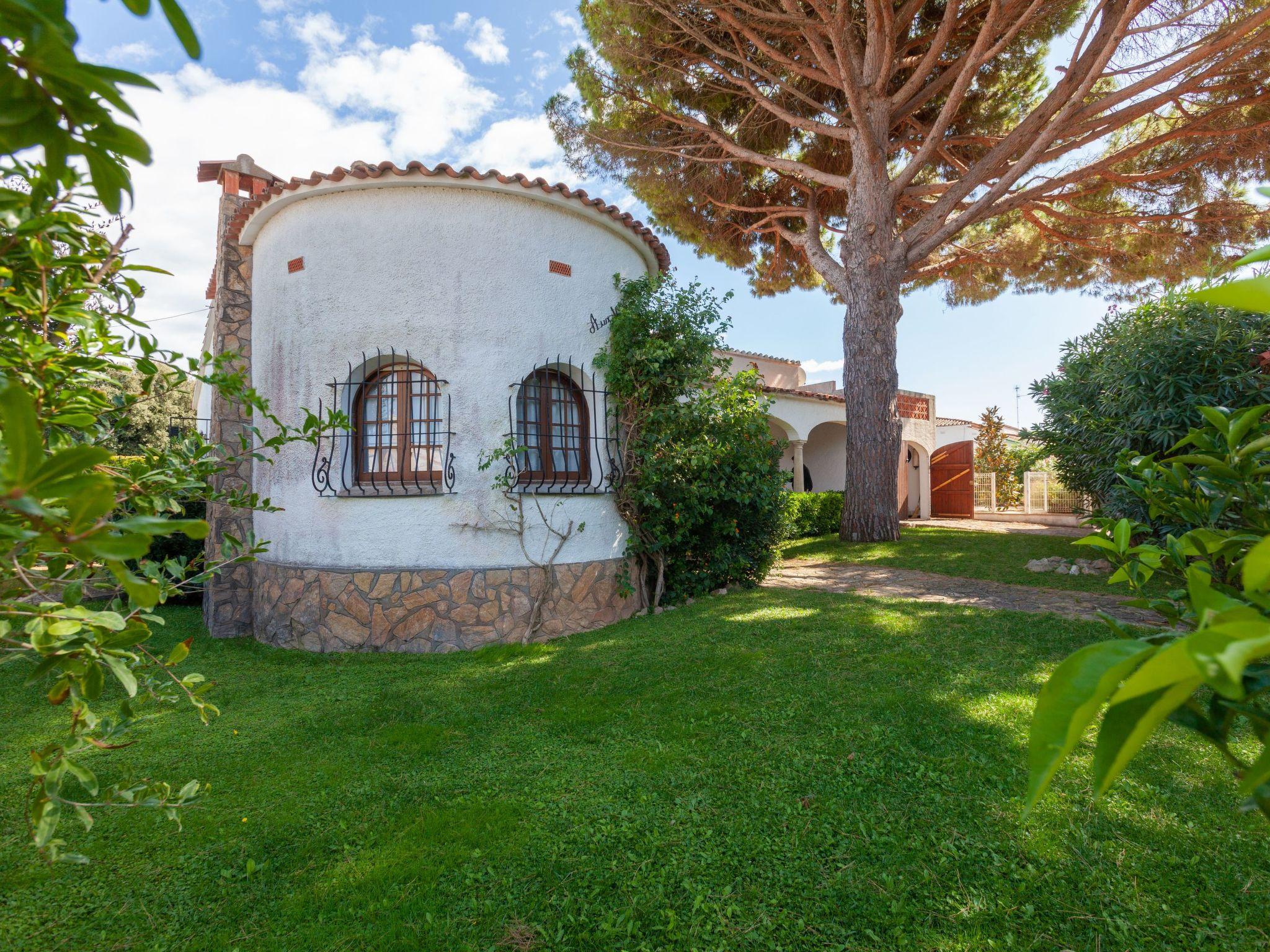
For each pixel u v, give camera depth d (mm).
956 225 9672
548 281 6266
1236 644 326
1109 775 423
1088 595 6457
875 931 2033
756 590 7527
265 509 2035
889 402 10641
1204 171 10180
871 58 9703
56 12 532
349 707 4242
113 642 1367
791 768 3070
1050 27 9461
